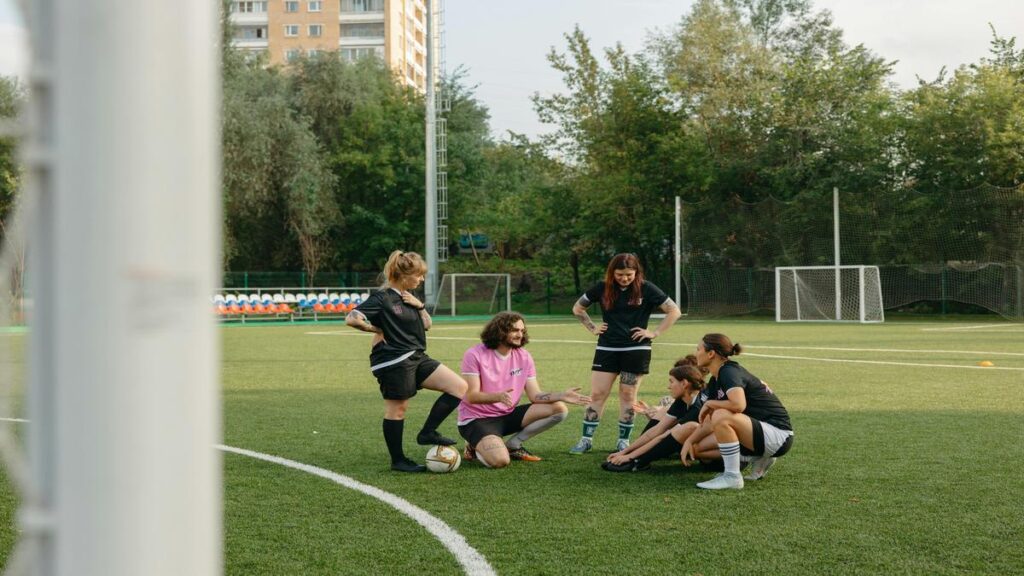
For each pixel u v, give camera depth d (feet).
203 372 3.40
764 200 109.09
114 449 3.24
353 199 145.38
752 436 17.34
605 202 117.80
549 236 132.16
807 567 12.35
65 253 3.22
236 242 128.67
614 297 21.56
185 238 3.32
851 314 99.30
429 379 19.40
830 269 101.30
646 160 118.83
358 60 156.97
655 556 12.89
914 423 25.84
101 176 3.20
